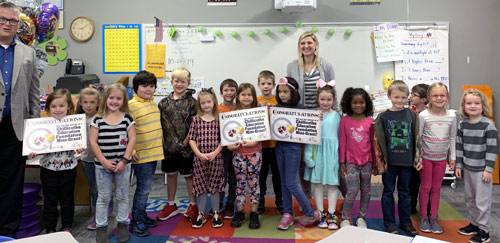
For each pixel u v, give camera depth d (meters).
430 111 2.47
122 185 2.32
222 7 3.92
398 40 3.79
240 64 3.92
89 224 2.59
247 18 3.91
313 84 2.97
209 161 2.51
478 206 2.30
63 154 2.36
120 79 3.76
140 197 2.49
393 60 3.78
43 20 2.74
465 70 3.83
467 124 2.37
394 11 3.82
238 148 2.54
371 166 2.46
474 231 2.42
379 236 1.12
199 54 3.94
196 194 2.53
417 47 3.80
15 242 1.10
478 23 3.80
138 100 2.49
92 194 2.67
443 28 3.79
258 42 3.90
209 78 3.96
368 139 2.43
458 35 3.82
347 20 3.85
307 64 3.02
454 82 3.84
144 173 2.47
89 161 2.59
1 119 2.19
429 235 2.41
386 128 2.42
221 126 2.51
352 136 2.43
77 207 3.03
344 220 2.50
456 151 2.44
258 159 2.55
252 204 2.58
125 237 2.34
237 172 2.56
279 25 3.88
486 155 2.29
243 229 2.53
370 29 3.82
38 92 2.43
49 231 2.37
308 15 3.87
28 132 2.28
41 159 2.38
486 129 2.29
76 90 3.49
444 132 2.41
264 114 2.52
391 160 2.41
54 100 2.30
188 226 2.60
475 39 3.81
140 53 3.98
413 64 3.81
